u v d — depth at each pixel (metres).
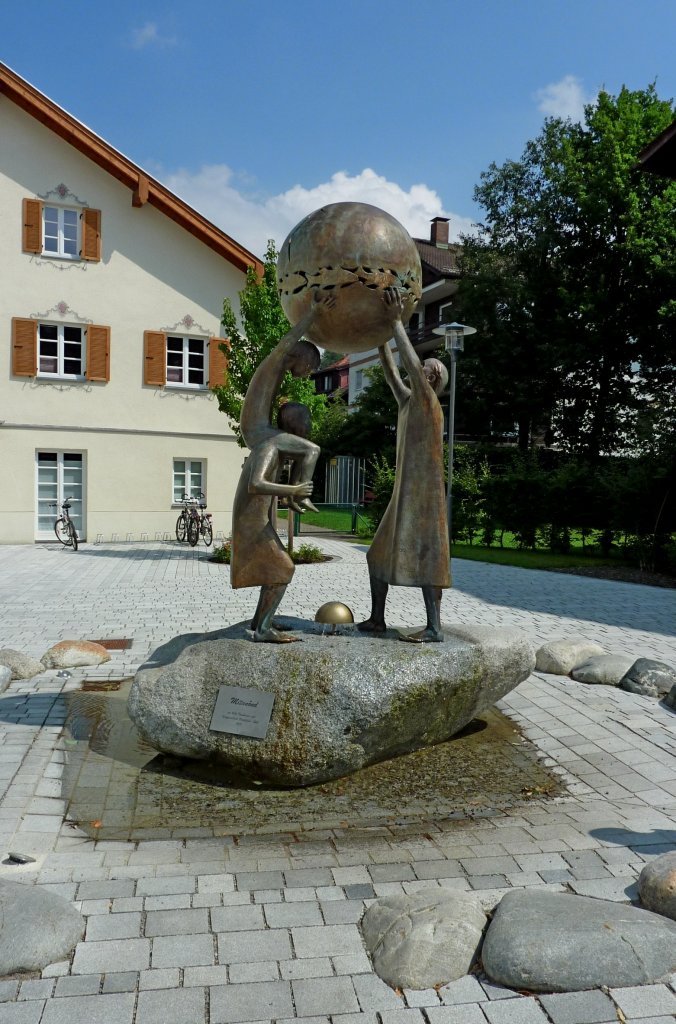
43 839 4.31
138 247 22.81
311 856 4.20
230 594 13.61
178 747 5.19
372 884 3.90
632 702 7.24
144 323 22.95
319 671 5.05
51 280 21.97
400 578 5.62
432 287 38.16
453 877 3.99
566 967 3.12
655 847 4.36
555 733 6.35
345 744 5.01
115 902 3.67
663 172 19.16
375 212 5.32
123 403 22.84
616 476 19.84
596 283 29.91
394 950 3.24
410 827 4.61
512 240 33.62
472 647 5.59
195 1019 2.91
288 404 5.54
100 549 20.89
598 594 14.84
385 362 5.86
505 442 35.69
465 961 3.22
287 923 3.54
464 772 5.47
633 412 30.91
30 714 6.55
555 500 22.17
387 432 38.38
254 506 5.39
